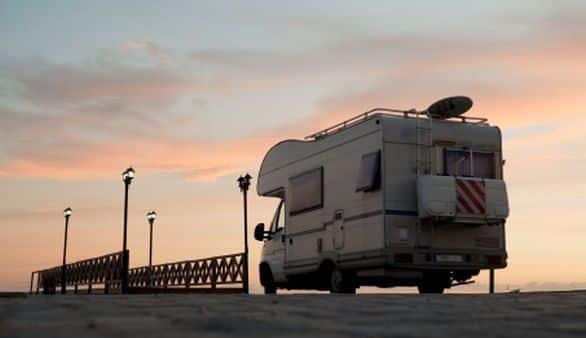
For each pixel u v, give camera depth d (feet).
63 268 110.83
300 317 20.59
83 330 15.92
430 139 47.44
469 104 48.14
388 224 45.50
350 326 17.92
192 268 77.51
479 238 48.03
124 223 79.97
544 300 30.94
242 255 66.39
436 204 45.52
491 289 49.70
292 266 55.36
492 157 49.34
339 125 50.93
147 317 19.88
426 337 15.62
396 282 49.90
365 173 46.93
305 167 54.65
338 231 49.80
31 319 18.57
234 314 21.49
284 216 57.21
